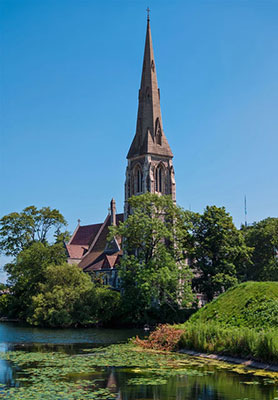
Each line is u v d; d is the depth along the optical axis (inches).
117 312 3316.9
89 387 1131.3
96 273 4822.8
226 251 3558.1
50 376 1261.1
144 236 3329.2
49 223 4589.1
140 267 3184.1
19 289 4005.9
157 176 4589.1
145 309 3289.9
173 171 4626.0
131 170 4685.0
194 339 1664.6
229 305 1831.9
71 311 3223.4
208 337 1621.6
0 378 1232.8
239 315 1723.7
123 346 1937.7
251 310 1701.5
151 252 3351.4
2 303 4210.1
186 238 3686.0
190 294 3196.4
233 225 3661.4
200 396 1055.6
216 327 1637.6
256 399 1030.4
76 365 1433.3
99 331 2896.2
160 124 4685.0
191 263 3826.3
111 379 1221.1
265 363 1362.0
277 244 4001.0
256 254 4084.6
